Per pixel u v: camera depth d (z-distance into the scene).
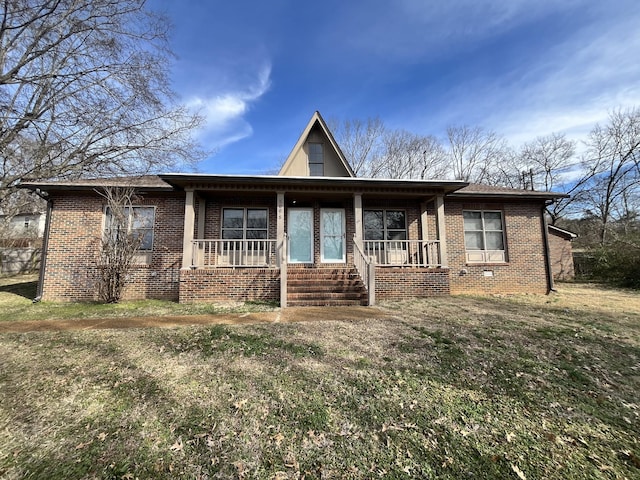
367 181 9.26
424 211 11.03
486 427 2.68
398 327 5.64
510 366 3.89
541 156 27.88
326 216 10.99
